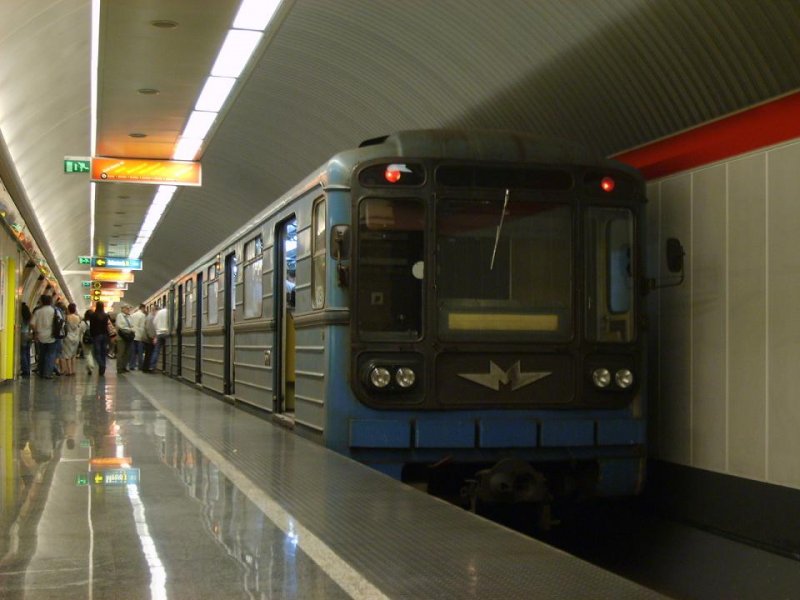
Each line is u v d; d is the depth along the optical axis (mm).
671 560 8695
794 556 7742
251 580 4711
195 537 5617
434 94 13859
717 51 8781
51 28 14367
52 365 24391
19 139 19953
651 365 10016
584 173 8586
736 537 8516
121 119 19266
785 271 7980
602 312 8578
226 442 9875
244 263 14258
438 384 8266
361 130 16734
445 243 8344
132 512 6316
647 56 9664
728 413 8688
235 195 26219
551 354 8445
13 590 4523
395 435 8180
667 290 9711
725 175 8805
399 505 6527
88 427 11523
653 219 10000
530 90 11930
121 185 28297
